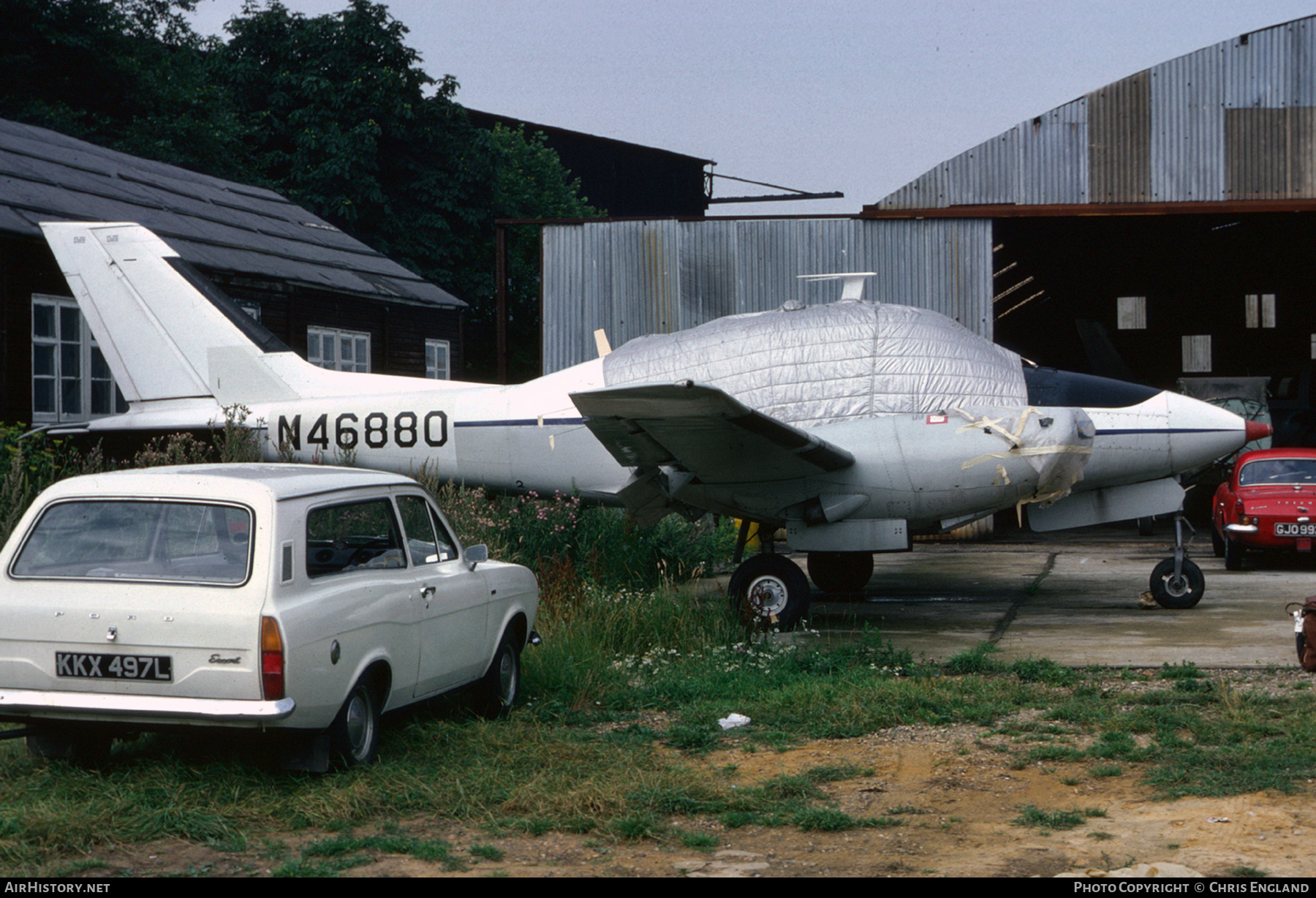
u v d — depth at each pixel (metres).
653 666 8.67
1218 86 18.94
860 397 11.13
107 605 5.24
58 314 16.12
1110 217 19.44
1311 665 4.80
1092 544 20.11
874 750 6.39
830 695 7.59
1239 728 6.43
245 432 12.76
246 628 5.11
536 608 7.76
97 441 13.36
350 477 6.16
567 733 6.83
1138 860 4.47
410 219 36.44
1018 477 10.84
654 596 10.62
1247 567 15.70
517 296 39.66
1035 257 30.88
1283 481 15.70
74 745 5.75
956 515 11.19
